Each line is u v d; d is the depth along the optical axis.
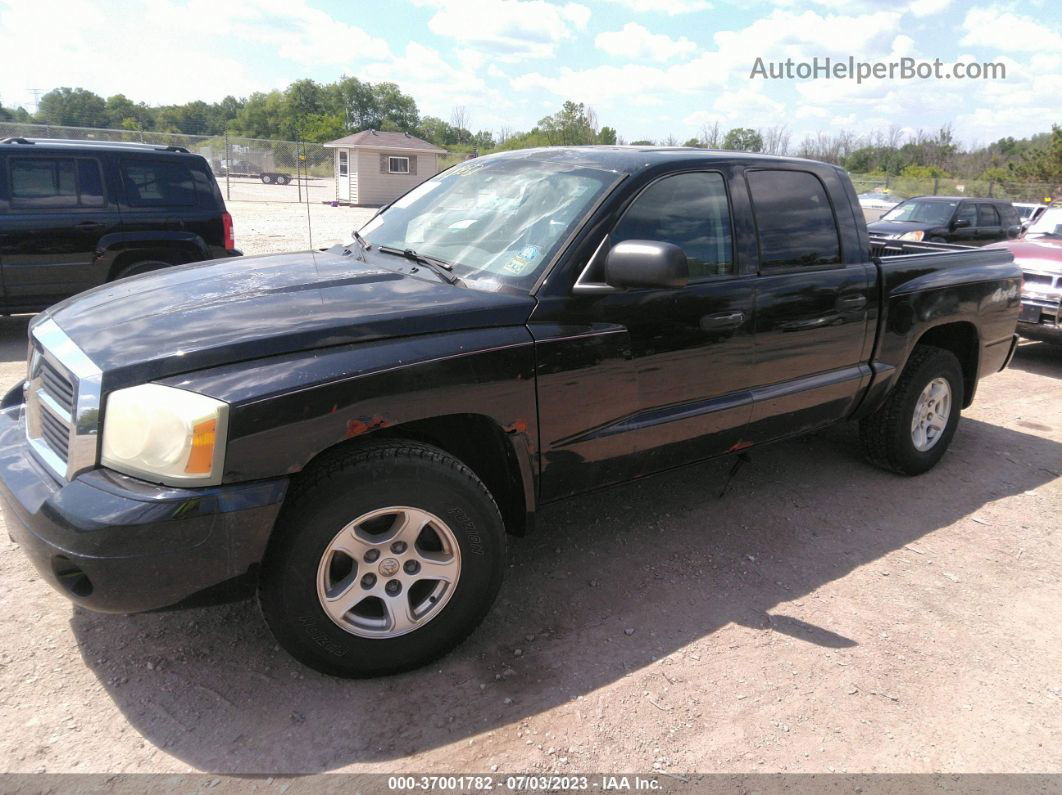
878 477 4.74
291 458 2.31
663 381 3.24
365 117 105.56
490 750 2.38
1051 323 7.85
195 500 2.19
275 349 2.39
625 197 3.14
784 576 3.52
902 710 2.68
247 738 2.37
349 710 2.51
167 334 2.44
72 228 7.29
